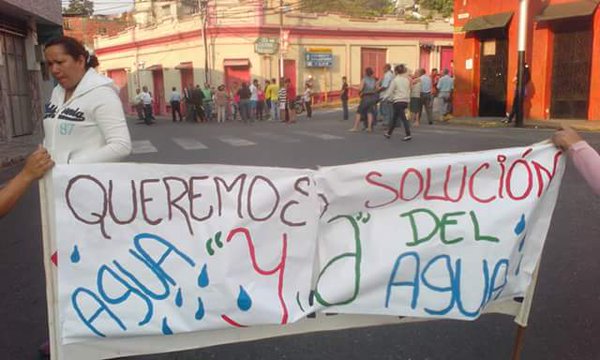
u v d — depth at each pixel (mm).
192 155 11109
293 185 2523
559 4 15312
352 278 2602
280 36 30188
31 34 16453
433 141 11727
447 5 46688
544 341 3252
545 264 4398
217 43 30859
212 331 2553
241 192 2498
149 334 2484
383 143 11773
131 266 2453
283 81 22734
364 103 14898
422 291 2662
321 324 2648
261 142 13141
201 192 2477
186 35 32406
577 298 3791
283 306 2545
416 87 16234
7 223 6086
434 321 3537
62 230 2389
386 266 2615
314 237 2559
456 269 2674
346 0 46875
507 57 17375
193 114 26594
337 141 12594
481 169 2641
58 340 2432
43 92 17547
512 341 3256
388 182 2574
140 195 2438
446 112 18734
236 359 3104
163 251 2469
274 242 2533
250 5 29938
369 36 33656
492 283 2701
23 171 2344
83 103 2807
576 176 7547
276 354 3152
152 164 2436
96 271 2430
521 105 14570
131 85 38875
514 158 2664
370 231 2613
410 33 35188
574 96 15477
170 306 2486
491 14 17422
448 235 2648
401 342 3273
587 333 3332
